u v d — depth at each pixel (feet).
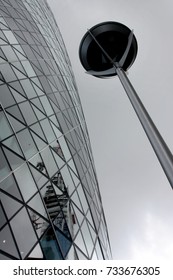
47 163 54.39
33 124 57.47
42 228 41.68
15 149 46.09
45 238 41.09
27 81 68.39
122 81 29.30
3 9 92.89
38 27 118.52
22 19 104.63
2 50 67.46
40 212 43.37
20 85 63.21
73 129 88.43
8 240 33.81
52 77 93.20
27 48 86.02
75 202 61.77
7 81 58.65
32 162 48.85
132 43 38.78
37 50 95.40
